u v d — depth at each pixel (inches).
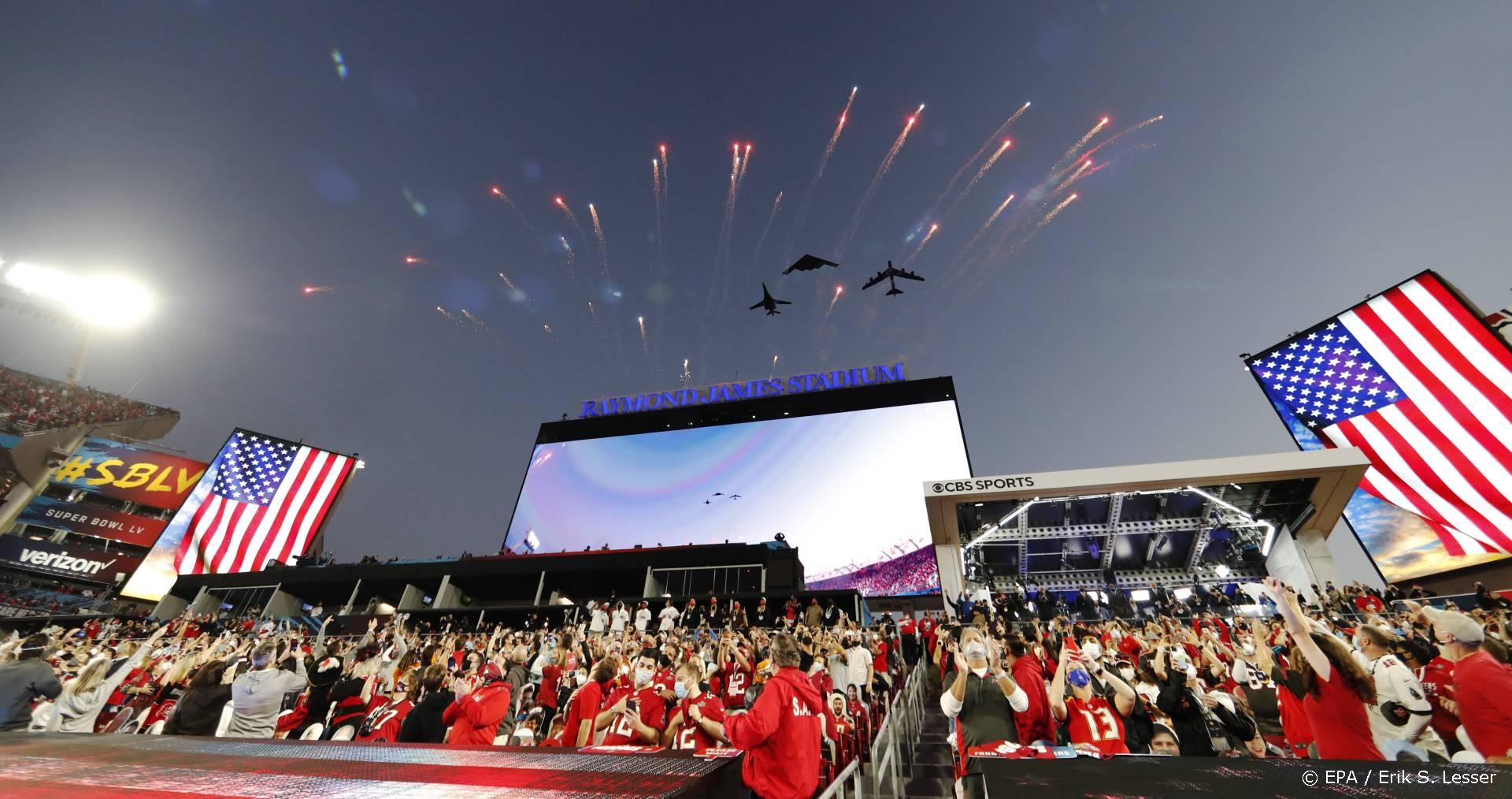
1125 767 76.8
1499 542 907.4
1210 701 289.7
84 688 364.5
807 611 972.6
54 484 1894.7
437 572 1299.2
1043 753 90.0
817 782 194.9
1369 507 1087.0
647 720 281.3
